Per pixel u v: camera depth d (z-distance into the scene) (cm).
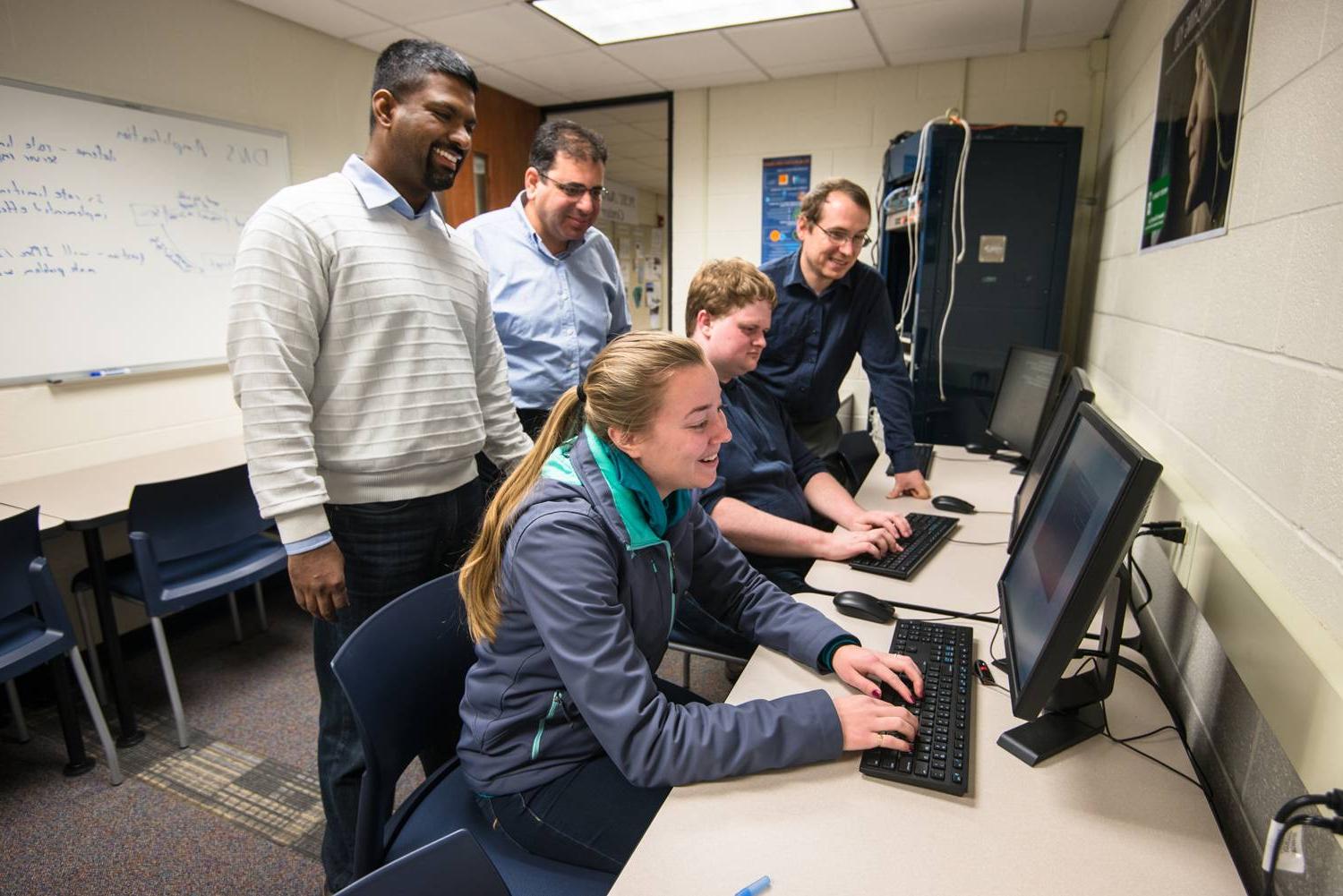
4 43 218
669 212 430
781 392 222
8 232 223
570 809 97
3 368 226
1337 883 66
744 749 86
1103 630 101
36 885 158
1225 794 96
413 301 145
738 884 71
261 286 129
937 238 287
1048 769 88
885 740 89
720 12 300
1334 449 77
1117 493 72
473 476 169
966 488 212
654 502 103
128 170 250
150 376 266
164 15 256
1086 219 340
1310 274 86
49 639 177
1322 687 67
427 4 286
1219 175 124
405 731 107
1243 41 114
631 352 98
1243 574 90
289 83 302
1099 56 328
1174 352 150
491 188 413
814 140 392
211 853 167
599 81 396
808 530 157
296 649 265
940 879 72
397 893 62
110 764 191
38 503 208
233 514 216
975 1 287
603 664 89
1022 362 235
